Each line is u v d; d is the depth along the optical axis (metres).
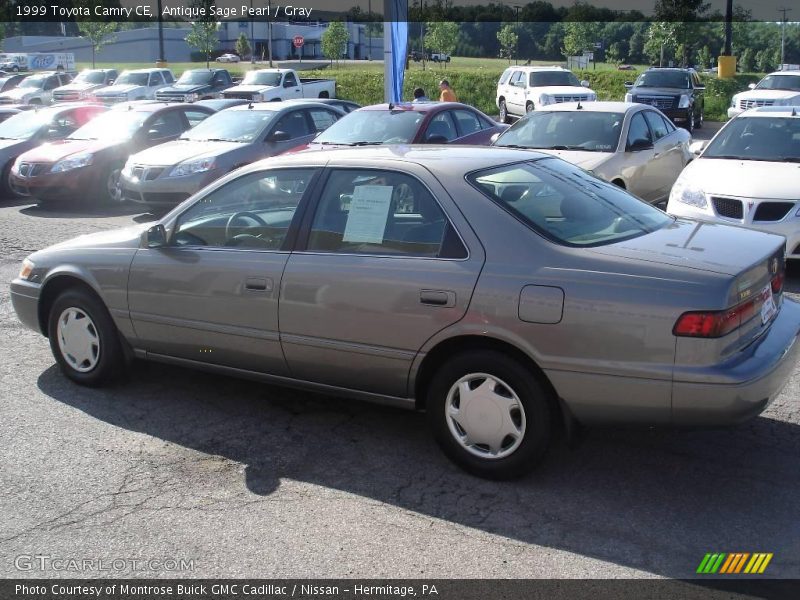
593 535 3.63
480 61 59.22
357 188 4.45
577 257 3.85
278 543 3.60
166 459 4.43
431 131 11.16
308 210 4.55
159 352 5.11
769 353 3.77
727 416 3.60
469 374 4.05
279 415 5.02
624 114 10.30
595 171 9.20
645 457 4.38
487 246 4.00
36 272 5.51
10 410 5.10
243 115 13.11
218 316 4.73
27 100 33.88
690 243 4.08
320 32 71.38
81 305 5.31
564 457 4.38
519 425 3.99
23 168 13.52
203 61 68.81
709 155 9.15
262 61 64.81
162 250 4.98
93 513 3.87
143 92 33.66
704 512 3.81
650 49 42.91
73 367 5.47
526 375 3.90
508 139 10.56
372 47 73.62
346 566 3.42
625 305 3.65
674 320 3.57
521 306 3.82
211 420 4.94
